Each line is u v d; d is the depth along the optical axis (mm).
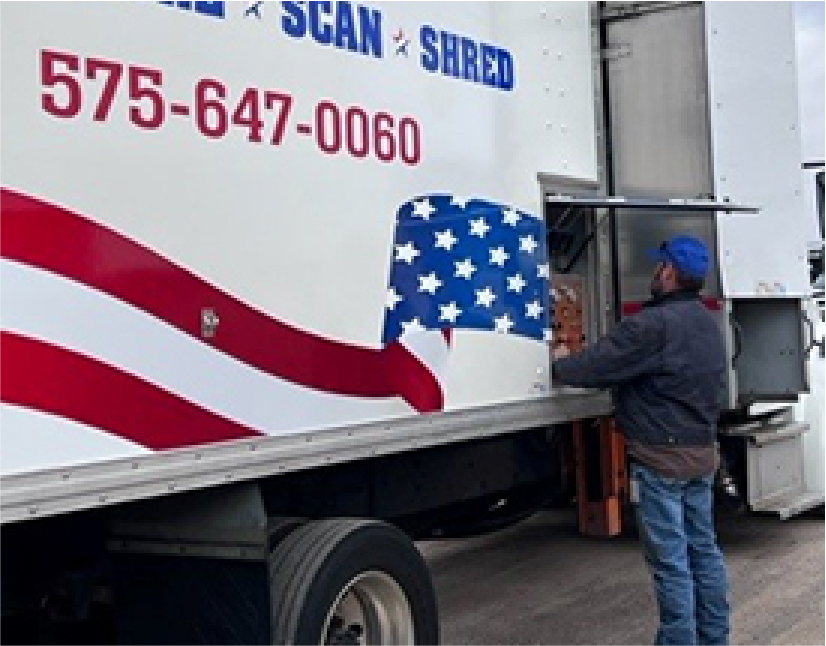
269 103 3535
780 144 6301
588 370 4562
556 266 5457
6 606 3406
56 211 2877
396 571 3881
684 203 5375
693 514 4680
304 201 3658
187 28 3266
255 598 3406
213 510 3488
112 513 3643
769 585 6008
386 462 4680
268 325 3498
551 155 5047
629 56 6105
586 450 6121
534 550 6922
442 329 4281
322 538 3637
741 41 6090
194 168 3270
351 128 3869
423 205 4211
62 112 2902
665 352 4480
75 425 2895
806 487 7254
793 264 6391
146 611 3576
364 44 3939
